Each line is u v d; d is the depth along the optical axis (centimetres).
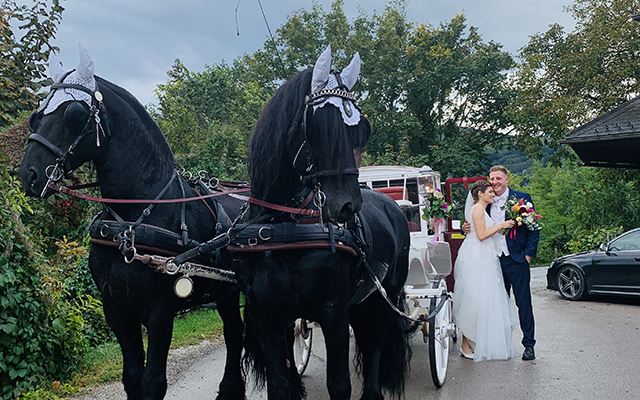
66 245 668
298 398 361
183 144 1577
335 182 255
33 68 692
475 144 2659
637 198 2219
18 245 467
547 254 3381
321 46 2327
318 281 288
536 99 2120
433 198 578
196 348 650
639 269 914
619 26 1958
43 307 477
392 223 421
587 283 984
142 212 326
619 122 1248
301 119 273
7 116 654
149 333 316
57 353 500
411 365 541
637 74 1931
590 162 1458
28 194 296
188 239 334
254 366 380
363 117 272
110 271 318
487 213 575
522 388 450
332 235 288
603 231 1627
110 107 319
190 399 457
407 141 2583
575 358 541
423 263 527
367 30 2453
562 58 2055
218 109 1980
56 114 299
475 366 530
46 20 705
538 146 2227
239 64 2370
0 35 647
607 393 426
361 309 420
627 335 652
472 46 2627
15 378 445
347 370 294
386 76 2309
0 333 432
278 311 296
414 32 2609
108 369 528
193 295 356
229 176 1226
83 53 303
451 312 568
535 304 973
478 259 547
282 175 291
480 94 2577
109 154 318
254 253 297
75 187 326
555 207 3772
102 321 686
